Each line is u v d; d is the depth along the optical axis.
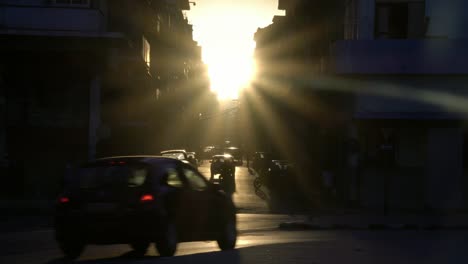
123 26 63.16
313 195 65.81
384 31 53.81
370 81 52.38
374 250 24.95
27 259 22.80
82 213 21.72
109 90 62.59
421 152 52.34
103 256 24.33
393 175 52.47
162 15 100.50
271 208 54.03
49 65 54.06
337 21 65.44
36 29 52.09
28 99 54.28
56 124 54.47
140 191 21.62
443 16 52.62
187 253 25.34
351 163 53.28
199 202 24.09
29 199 51.88
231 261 20.70
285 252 23.61
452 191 51.91
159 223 21.62
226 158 80.94
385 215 47.50
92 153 54.47
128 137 68.69
